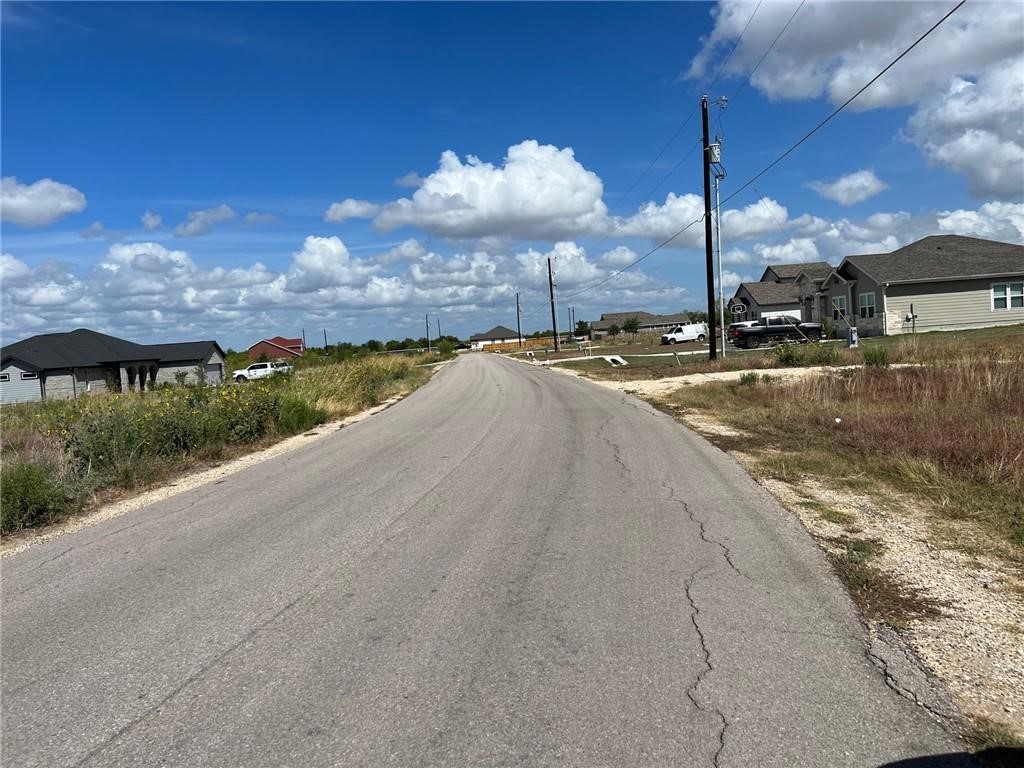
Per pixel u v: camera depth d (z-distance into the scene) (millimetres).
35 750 3170
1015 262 36281
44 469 9133
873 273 37125
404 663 3861
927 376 14922
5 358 46594
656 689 3473
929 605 4438
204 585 5352
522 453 10891
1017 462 7617
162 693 3650
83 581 5652
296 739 3156
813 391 15289
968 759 2855
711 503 7191
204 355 61875
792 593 4680
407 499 7992
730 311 67562
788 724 3129
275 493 8844
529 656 3889
